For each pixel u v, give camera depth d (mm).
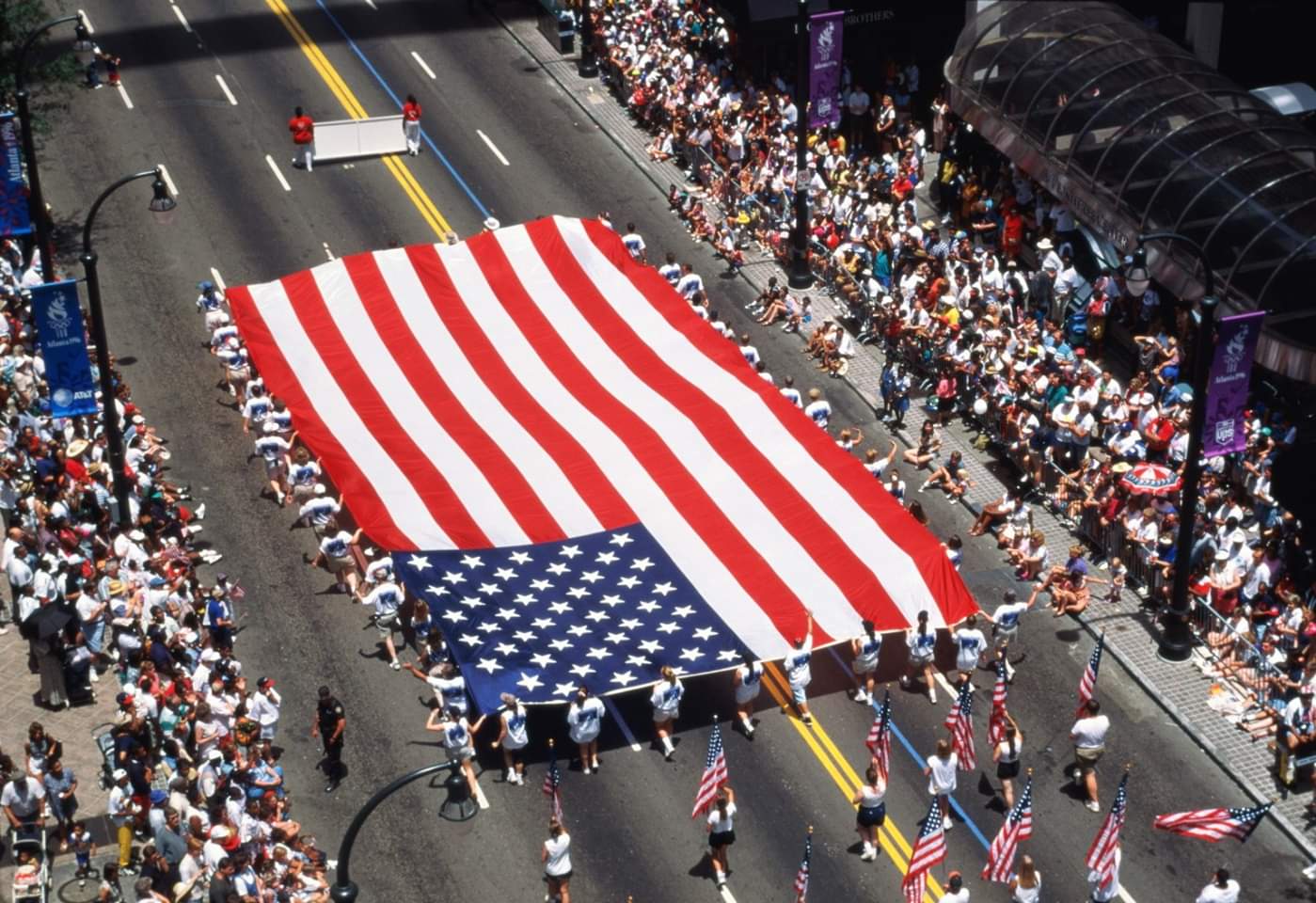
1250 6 71562
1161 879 42406
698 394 55750
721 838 41531
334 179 73312
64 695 46312
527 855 42938
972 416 58750
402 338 58844
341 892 34688
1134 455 53469
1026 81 65062
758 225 68562
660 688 45125
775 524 50375
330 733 44469
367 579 49562
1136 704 47781
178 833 40312
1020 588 51719
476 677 45594
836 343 61438
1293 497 52438
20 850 40062
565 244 62656
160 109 78250
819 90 65750
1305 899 41906
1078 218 61781
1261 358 53812
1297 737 44344
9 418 53500
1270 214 55219
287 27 86250
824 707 47531
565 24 82938
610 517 50844
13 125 54969
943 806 44000
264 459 56781
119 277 66375
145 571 47906
